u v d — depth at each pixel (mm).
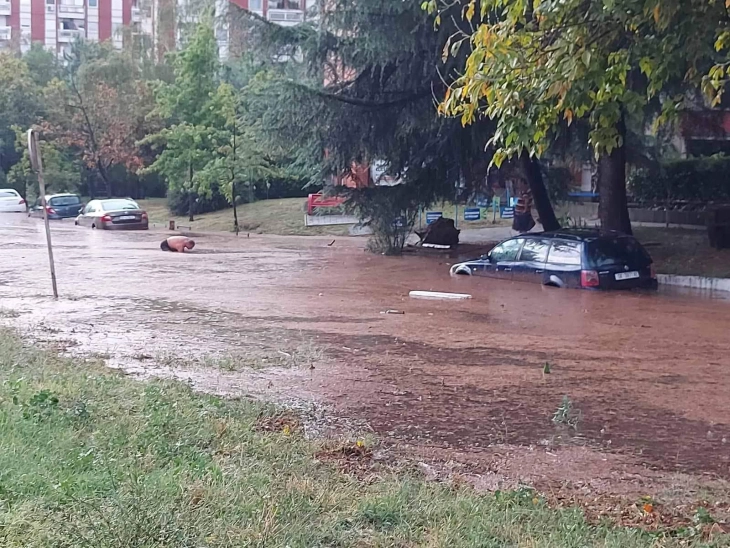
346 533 4941
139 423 7141
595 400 8633
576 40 8312
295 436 7215
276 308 15031
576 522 5277
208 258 24875
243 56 25969
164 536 4617
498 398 8688
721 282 18078
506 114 8180
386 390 9008
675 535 5191
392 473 6320
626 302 15469
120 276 20219
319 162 25922
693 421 7887
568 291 16906
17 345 11102
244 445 6785
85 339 11953
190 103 43656
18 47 78188
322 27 22781
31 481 5395
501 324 13164
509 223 36438
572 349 11219
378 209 26000
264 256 25594
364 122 23969
